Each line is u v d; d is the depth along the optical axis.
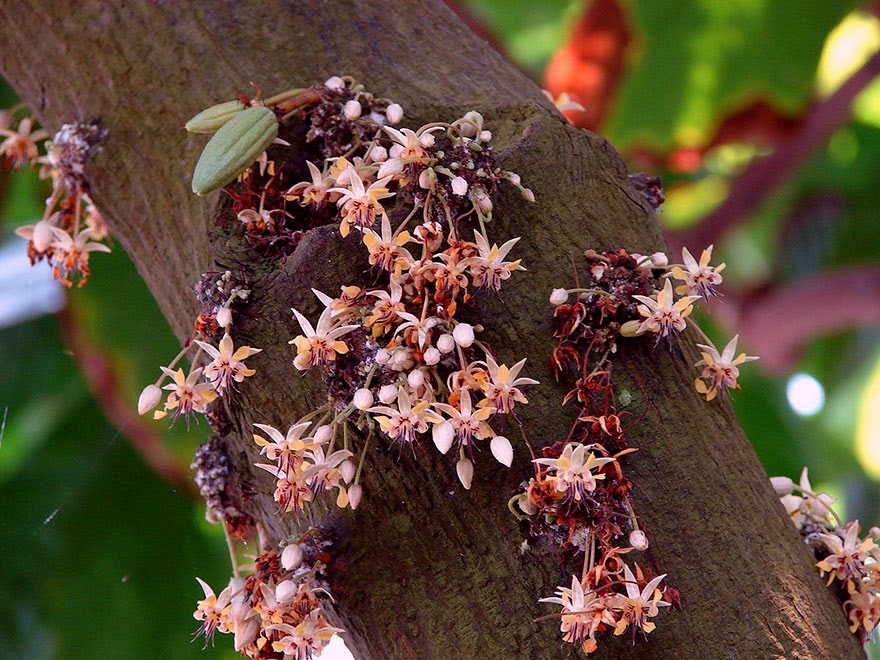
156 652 0.82
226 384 0.45
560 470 0.44
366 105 0.47
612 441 0.45
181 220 0.48
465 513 0.45
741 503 0.46
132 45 0.49
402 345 0.45
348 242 0.45
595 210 0.47
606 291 0.46
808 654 0.45
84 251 0.52
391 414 0.44
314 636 0.45
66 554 0.83
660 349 0.46
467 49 0.49
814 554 0.49
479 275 0.45
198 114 0.47
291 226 0.47
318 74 0.48
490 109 0.47
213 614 0.46
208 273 0.46
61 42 0.49
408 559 0.46
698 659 0.45
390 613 0.46
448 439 0.44
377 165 0.46
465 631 0.45
